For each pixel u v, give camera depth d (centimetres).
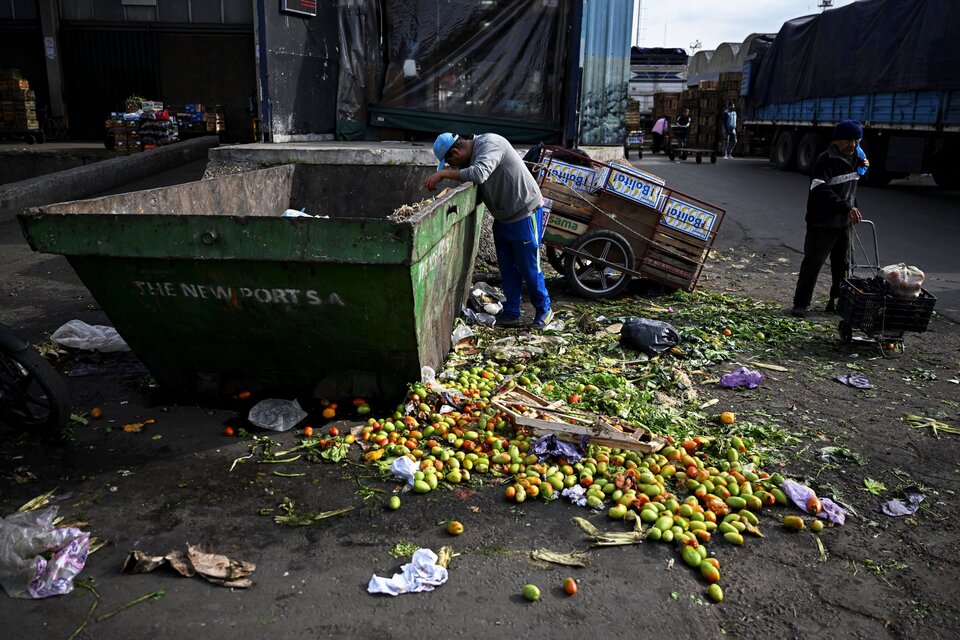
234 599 314
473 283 848
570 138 1267
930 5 1539
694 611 313
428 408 479
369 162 1030
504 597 318
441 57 1290
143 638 291
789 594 327
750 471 423
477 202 652
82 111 2127
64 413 444
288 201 786
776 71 2377
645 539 362
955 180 1698
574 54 1223
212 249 415
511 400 481
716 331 686
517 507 390
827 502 396
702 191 1734
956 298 810
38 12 2028
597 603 316
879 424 498
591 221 784
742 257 1037
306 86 1250
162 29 2072
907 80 1627
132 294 454
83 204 448
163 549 348
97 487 402
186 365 507
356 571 334
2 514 376
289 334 468
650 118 3697
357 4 1273
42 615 304
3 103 1923
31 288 794
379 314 446
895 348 637
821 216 700
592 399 503
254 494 398
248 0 2064
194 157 1723
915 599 325
